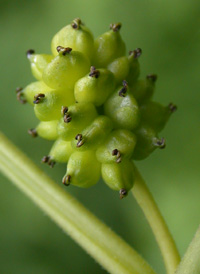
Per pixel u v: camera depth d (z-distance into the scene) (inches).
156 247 4.3
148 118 2.3
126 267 2.2
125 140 2.2
